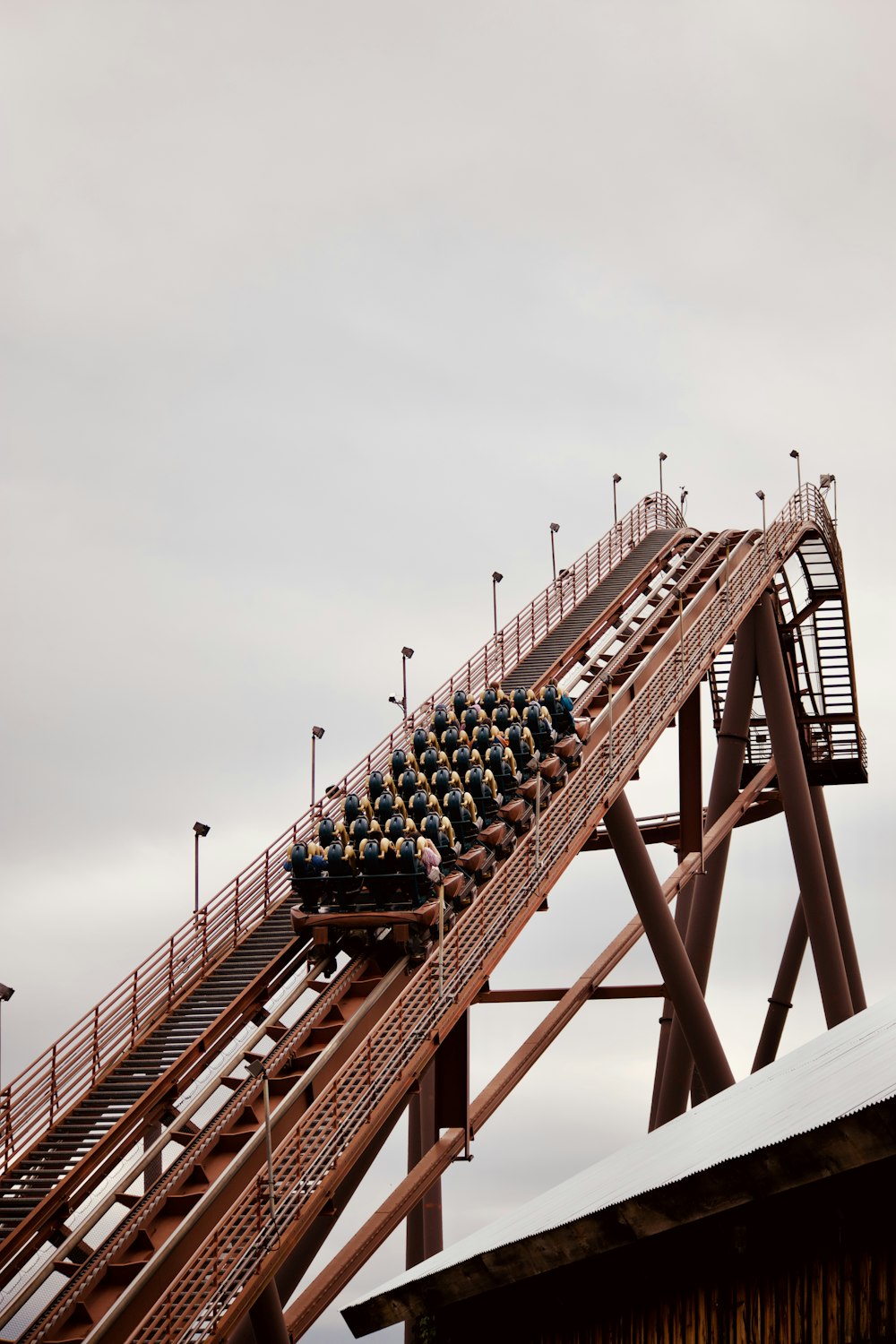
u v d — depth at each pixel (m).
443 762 55.16
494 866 50.62
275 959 49.66
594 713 62.69
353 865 47.06
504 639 71.50
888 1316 17.61
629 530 84.81
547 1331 25.16
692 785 65.25
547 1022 56.31
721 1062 59.22
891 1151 16.19
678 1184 18.83
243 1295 34.09
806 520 76.06
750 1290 20.09
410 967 45.62
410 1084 41.62
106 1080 44.84
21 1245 39.12
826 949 70.88
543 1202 26.14
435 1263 27.09
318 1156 37.03
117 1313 33.16
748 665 71.56
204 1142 39.00
